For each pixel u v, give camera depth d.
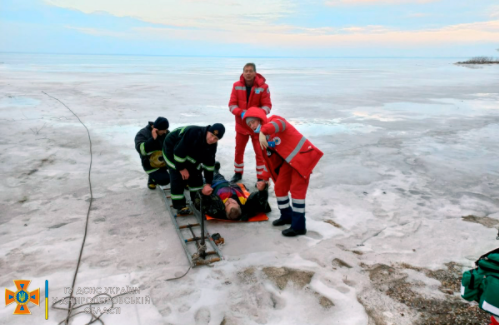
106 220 4.37
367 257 3.64
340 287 3.16
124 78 28.88
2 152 6.98
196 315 2.79
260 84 5.43
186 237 4.01
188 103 14.55
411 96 18.27
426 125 10.67
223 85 23.88
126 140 8.23
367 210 4.80
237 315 2.80
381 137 9.05
